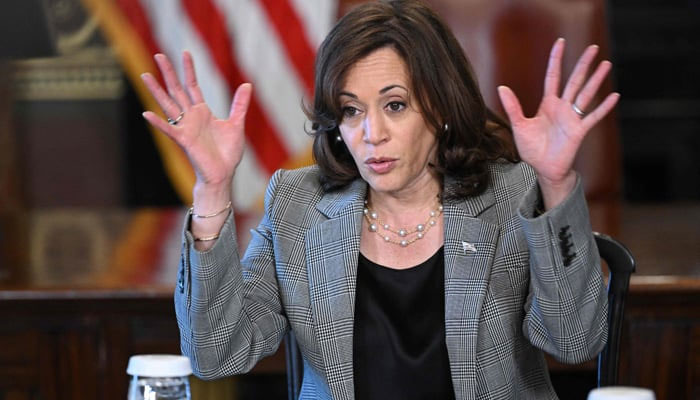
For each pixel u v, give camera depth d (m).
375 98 6.05
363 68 6.04
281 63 14.97
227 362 6.17
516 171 6.62
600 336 5.98
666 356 8.18
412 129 6.12
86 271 9.38
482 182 6.48
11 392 8.47
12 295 8.30
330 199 6.70
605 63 5.59
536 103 12.70
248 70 14.99
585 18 12.66
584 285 5.87
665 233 11.17
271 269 6.66
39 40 17.83
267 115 14.98
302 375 6.96
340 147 6.68
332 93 6.09
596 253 5.95
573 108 5.64
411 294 6.40
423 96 6.11
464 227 6.39
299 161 15.01
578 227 5.80
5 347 8.41
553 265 5.79
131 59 15.47
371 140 6.03
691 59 19.78
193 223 6.00
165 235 11.85
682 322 8.17
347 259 6.43
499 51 12.73
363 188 6.63
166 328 8.37
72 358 8.40
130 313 8.35
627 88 19.95
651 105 19.95
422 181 6.50
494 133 6.68
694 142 20.12
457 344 6.21
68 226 12.82
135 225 12.84
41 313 8.36
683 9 19.55
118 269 9.45
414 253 6.48
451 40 6.31
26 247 11.08
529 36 12.71
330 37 6.15
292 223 6.68
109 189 18.27
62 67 17.89
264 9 14.97
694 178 20.17
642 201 20.30
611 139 12.76
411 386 6.31
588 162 12.76
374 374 6.35
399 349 6.33
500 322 6.29
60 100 18.00
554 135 5.66
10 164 17.88
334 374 6.31
